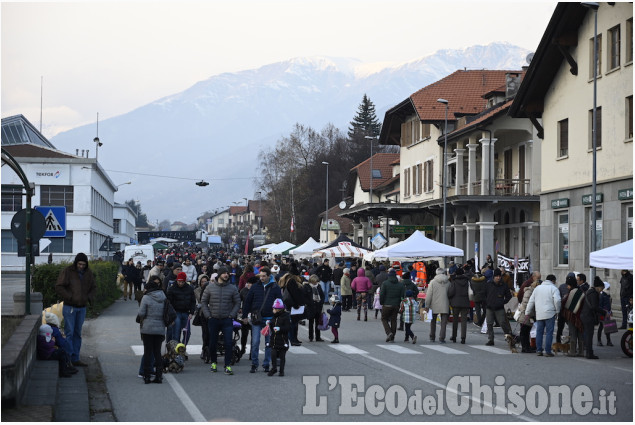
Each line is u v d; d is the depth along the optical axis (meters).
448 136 62.81
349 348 25.55
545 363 21.69
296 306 25.67
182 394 16.11
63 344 18.56
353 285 38.53
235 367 20.81
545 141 46.19
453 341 28.00
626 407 14.71
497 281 26.95
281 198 129.88
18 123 108.25
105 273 44.91
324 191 134.75
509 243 60.72
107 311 41.09
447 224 66.38
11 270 92.62
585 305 23.45
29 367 14.80
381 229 84.12
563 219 44.66
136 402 15.18
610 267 22.27
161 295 17.83
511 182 59.19
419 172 73.69
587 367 20.88
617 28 39.41
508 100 60.97
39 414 11.53
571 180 43.19
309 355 23.41
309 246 66.19
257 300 19.69
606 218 39.56
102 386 17.28
